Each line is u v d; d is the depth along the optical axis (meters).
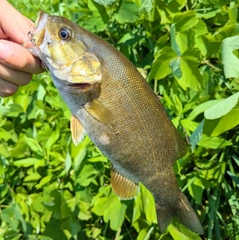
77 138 0.32
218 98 0.43
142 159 0.33
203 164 0.42
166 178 0.34
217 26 0.47
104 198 0.41
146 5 0.42
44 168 0.47
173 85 0.43
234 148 0.43
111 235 0.45
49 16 0.31
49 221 0.45
